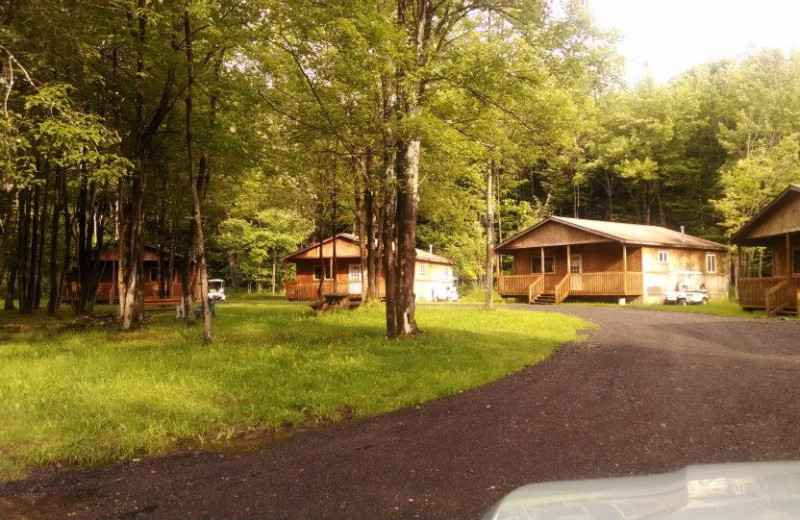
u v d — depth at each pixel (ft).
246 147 45.24
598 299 100.94
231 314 65.77
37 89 30.81
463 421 20.38
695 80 161.38
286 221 129.70
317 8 34.83
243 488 14.32
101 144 34.63
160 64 40.37
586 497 6.06
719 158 146.82
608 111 131.34
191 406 21.98
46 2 34.27
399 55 33.96
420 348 36.06
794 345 40.40
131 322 47.57
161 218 82.28
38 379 26.02
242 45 36.94
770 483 5.94
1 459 16.53
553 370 30.32
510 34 45.34
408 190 42.04
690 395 23.81
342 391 24.68
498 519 5.41
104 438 18.40
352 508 12.77
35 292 80.64
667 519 4.68
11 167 31.01
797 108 130.52
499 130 43.83
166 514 12.81
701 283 104.94
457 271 156.04
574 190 168.35
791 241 73.46
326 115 39.99
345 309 64.90
